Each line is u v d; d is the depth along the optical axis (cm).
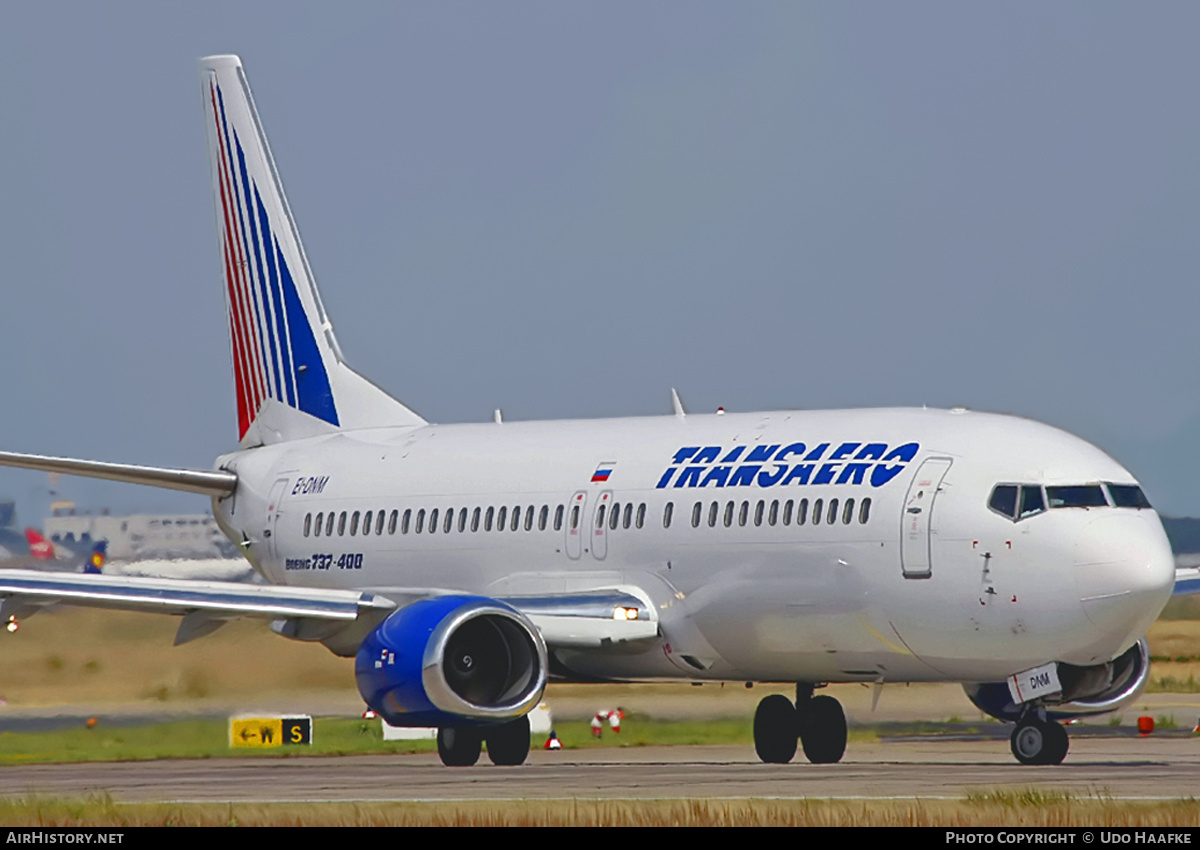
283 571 13088
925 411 10325
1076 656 9475
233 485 13475
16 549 17550
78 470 12756
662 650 10806
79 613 15312
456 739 10956
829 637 10119
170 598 10638
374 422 13138
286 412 13612
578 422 11869
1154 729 13525
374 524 12456
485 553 11694
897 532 9756
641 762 11238
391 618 10119
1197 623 19300
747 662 10600
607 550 11006
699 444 10950
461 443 12312
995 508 9531
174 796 8450
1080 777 8769
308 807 7638
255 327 13850
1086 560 9269
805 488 10188
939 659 9838
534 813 7206
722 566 10444
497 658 10362
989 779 8688
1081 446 9762
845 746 11275
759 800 7638
